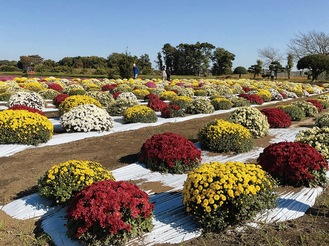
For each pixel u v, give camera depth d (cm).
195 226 470
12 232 463
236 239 433
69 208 436
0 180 634
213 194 448
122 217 421
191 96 2186
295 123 1355
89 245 409
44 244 439
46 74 4338
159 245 427
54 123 1170
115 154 814
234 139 824
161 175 670
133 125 1135
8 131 820
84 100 1229
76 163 542
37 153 801
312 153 622
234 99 1880
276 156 625
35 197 554
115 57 5659
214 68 6662
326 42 5747
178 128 1159
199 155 705
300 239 427
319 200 560
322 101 1947
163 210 520
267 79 5419
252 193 455
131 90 2142
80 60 5709
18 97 1426
